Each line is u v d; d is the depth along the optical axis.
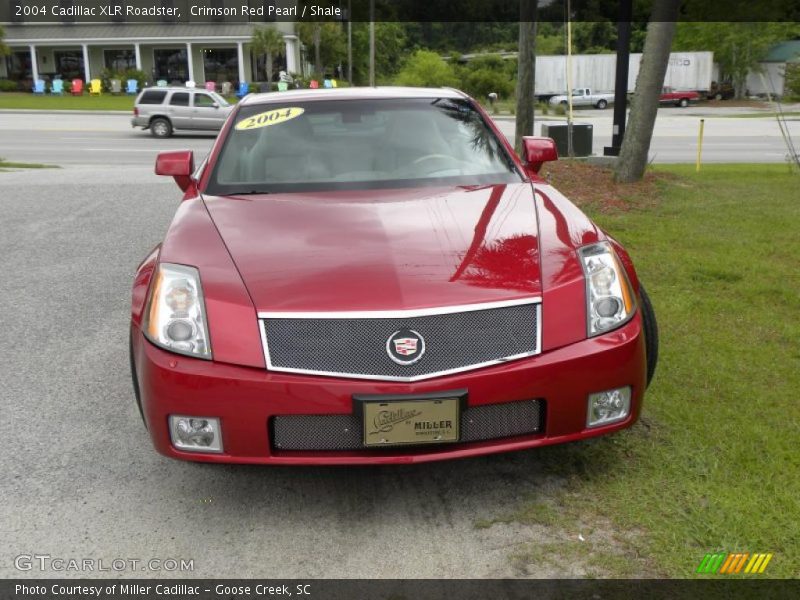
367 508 3.04
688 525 2.81
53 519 2.99
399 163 4.08
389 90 4.77
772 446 3.31
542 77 48.50
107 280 6.36
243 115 4.49
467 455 2.80
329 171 4.02
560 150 13.53
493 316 2.81
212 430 2.79
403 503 3.07
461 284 2.86
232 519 2.99
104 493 3.17
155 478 3.29
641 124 10.05
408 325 2.75
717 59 56.75
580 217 3.46
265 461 2.79
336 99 4.59
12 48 54.06
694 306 5.20
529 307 2.85
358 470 3.33
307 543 2.83
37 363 4.57
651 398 3.81
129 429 3.73
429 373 2.74
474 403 2.75
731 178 11.96
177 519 3.00
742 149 22.59
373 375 2.73
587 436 2.90
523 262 3.01
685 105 50.25
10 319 5.39
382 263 2.97
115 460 3.44
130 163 18.56
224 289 2.88
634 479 3.13
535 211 3.48
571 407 2.84
